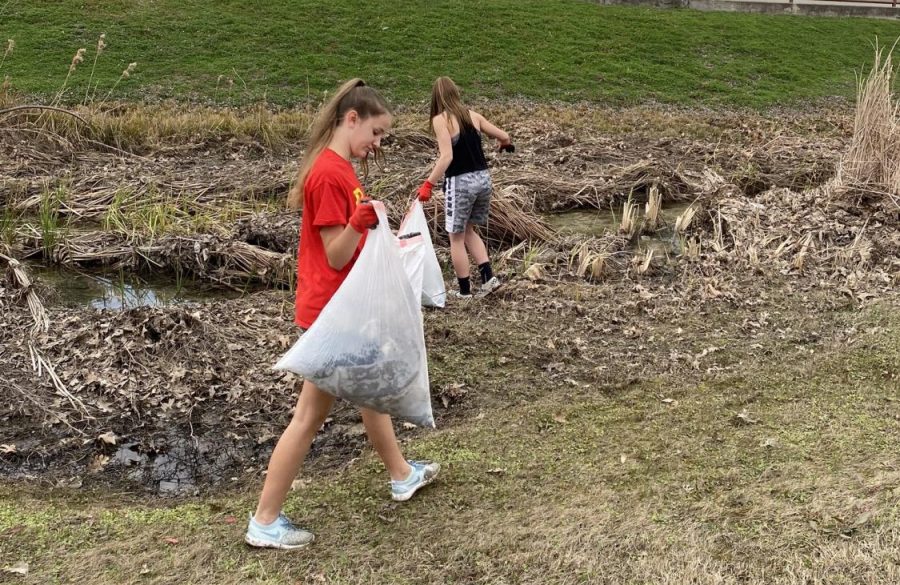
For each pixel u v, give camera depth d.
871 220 7.40
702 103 16.06
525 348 4.95
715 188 8.45
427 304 5.39
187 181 8.51
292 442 2.95
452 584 2.87
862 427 3.93
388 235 2.78
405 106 14.12
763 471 3.55
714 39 20.38
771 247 6.81
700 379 4.52
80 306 5.84
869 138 7.99
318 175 2.75
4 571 2.87
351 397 2.88
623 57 18.42
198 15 17.81
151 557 2.98
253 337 5.03
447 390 4.39
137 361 4.62
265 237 6.95
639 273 6.35
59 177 8.56
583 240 7.15
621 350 4.94
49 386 4.39
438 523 3.21
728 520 3.20
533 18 20.25
